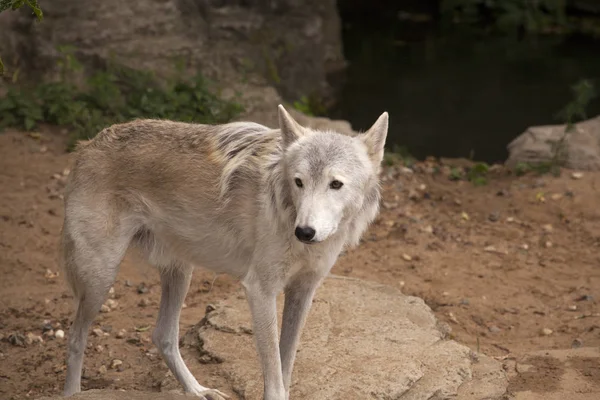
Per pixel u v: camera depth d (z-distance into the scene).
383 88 21.91
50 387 8.87
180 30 18.19
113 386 8.81
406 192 14.73
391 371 8.09
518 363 8.84
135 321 10.34
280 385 7.32
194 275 11.62
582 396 8.12
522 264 12.32
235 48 19.14
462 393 8.05
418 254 12.53
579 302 11.19
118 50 17.27
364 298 9.75
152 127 7.93
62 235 7.91
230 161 7.43
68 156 14.70
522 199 14.31
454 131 18.91
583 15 28.31
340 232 7.13
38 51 16.89
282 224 7.07
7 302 10.63
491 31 27.42
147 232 7.96
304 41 21.03
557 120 19.45
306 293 7.60
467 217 13.80
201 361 8.65
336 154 6.80
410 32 27.28
